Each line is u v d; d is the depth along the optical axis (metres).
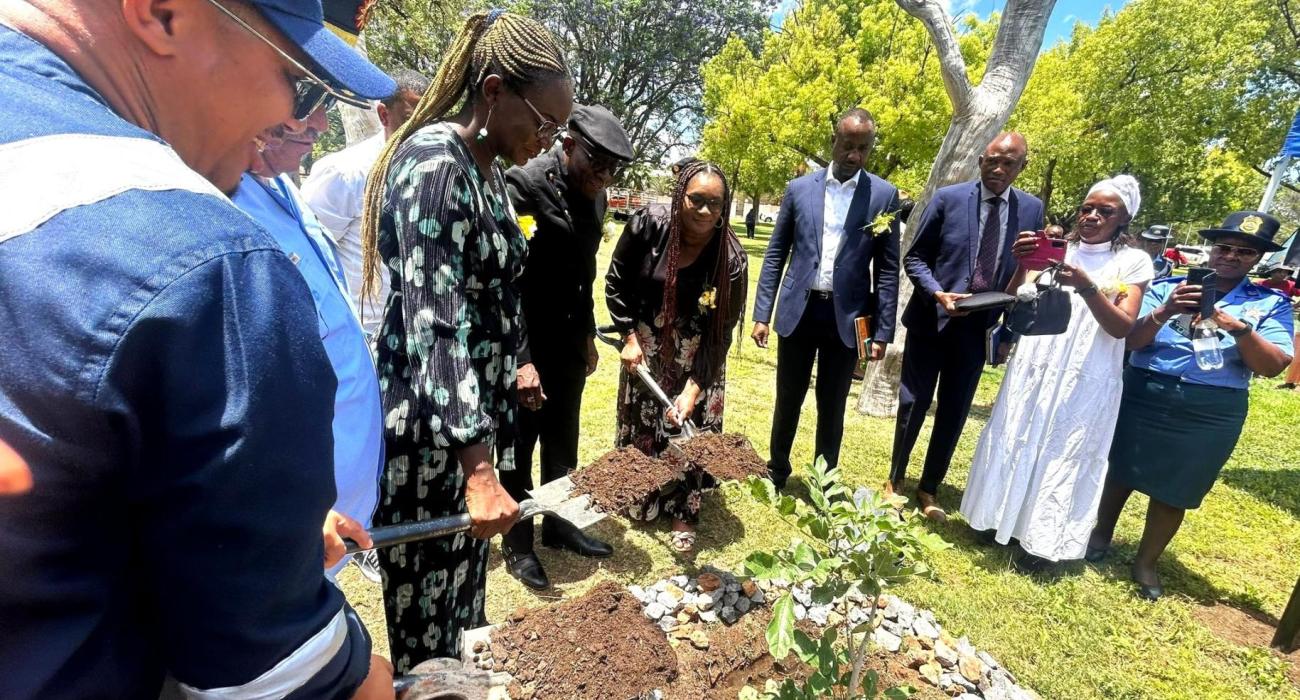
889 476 4.03
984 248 3.39
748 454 2.41
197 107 0.66
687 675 2.15
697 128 26.81
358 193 2.56
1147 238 7.71
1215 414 2.81
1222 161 21.72
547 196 2.47
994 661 2.42
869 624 1.65
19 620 0.52
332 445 0.65
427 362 1.35
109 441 0.51
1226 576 3.34
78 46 0.57
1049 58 16.70
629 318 2.87
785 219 3.71
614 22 21.72
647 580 2.89
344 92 0.78
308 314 0.62
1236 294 2.92
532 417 2.77
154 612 0.60
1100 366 2.92
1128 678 2.48
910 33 15.89
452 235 1.38
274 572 0.60
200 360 0.52
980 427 5.46
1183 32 18.14
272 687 0.64
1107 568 3.30
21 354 0.48
